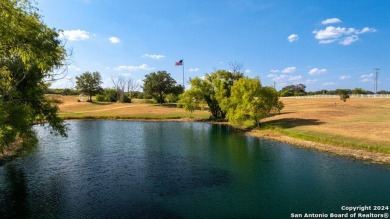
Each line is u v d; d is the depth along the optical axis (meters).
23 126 21.89
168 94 150.75
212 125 78.94
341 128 54.41
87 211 22.16
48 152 42.44
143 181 29.36
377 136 45.50
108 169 33.59
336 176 30.25
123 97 147.38
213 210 22.55
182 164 35.91
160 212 22.08
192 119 92.25
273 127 62.31
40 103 28.02
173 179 29.95
